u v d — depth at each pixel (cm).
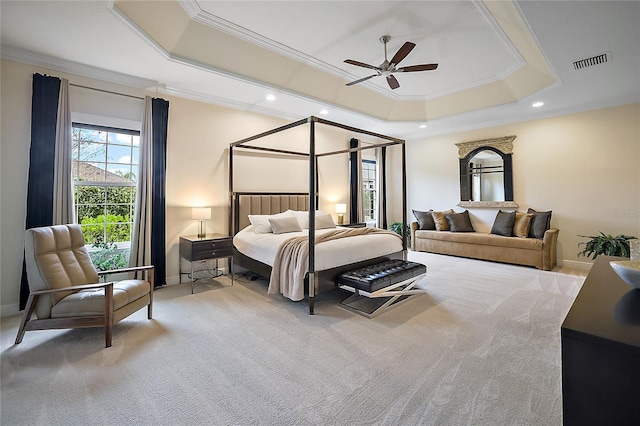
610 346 65
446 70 419
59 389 180
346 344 236
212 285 405
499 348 227
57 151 319
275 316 294
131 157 394
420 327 265
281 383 187
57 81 321
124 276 378
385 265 356
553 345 231
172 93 411
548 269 470
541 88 414
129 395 175
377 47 351
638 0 225
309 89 443
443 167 666
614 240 421
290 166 553
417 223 659
